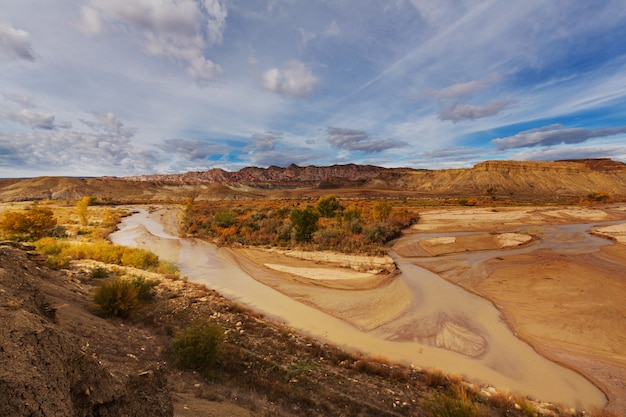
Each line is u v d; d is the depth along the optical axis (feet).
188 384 20.88
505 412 24.11
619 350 36.73
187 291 48.06
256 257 78.59
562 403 28.27
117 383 11.71
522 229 122.72
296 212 91.50
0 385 8.09
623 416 26.55
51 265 46.19
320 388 24.49
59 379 9.50
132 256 63.41
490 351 37.04
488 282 60.75
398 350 37.17
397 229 115.44
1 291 16.49
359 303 51.08
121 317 32.04
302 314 46.65
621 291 53.47
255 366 26.89
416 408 23.12
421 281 62.08
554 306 48.57
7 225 86.99
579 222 142.72
